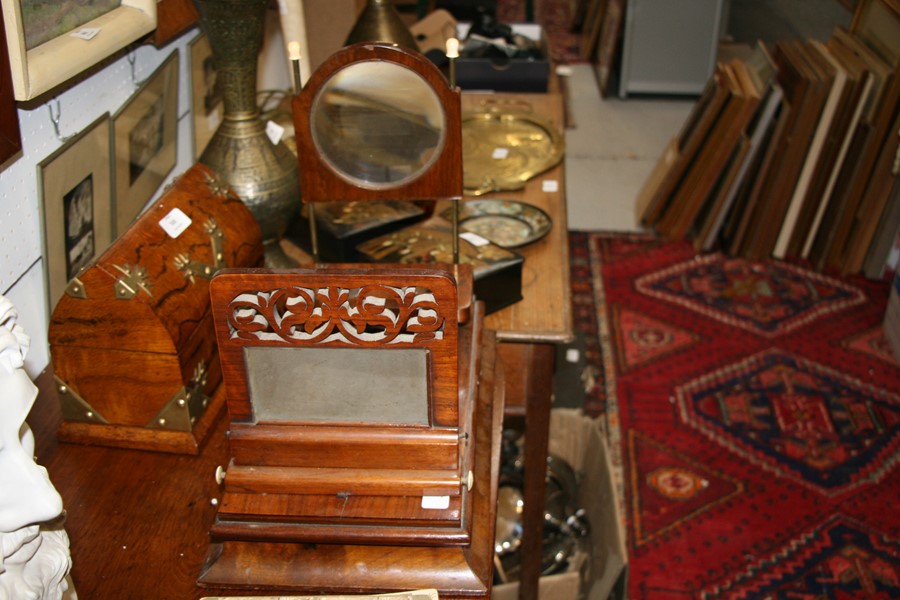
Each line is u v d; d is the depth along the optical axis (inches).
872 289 125.3
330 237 60.3
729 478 92.4
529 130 86.0
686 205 134.8
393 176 49.5
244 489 39.2
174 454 47.3
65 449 47.6
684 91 196.7
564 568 76.8
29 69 43.0
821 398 103.6
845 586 79.6
